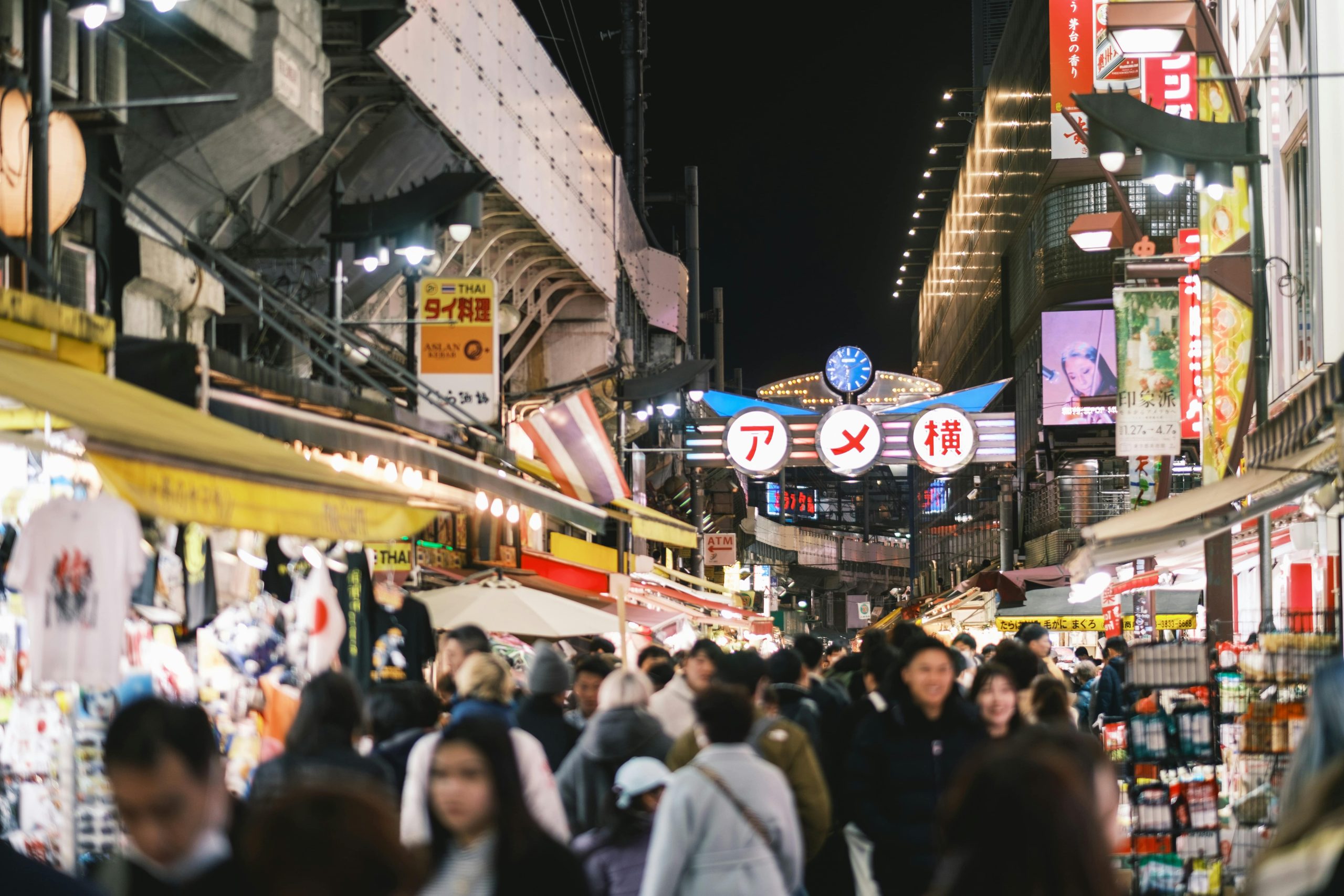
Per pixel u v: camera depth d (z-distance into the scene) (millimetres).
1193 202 55969
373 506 7742
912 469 78875
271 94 12789
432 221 13711
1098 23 38281
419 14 16891
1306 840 2592
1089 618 25469
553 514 12211
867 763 7051
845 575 112938
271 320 11336
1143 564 22531
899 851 6902
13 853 2779
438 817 4445
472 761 4379
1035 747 2621
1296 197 24500
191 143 12727
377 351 13352
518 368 28500
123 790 3377
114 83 11750
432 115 17594
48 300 7051
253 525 6570
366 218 13852
